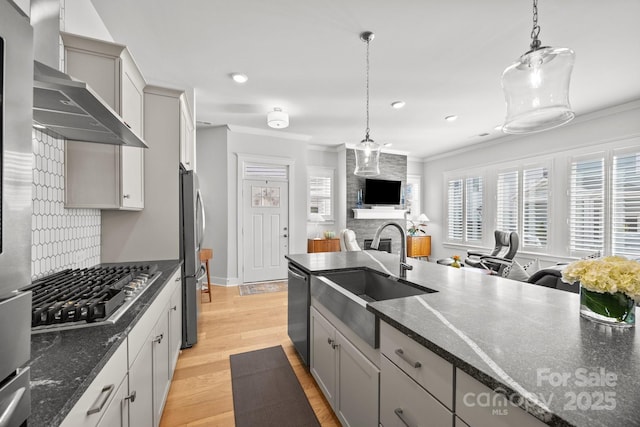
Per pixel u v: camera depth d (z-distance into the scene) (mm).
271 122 3852
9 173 446
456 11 1946
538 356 729
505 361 702
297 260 2316
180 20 2049
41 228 1438
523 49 2416
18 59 463
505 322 961
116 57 1729
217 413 1688
